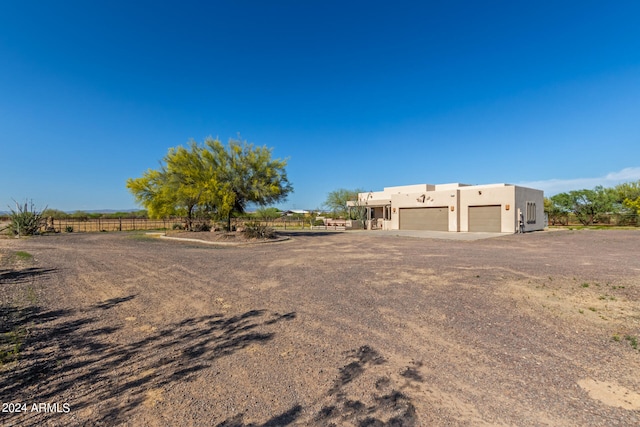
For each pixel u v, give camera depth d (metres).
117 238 24.88
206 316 5.86
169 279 9.05
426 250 15.45
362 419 2.91
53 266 11.23
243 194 25.12
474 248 16.31
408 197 33.78
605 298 6.52
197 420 2.92
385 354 4.23
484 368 3.83
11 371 3.86
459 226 30.05
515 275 8.80
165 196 26.92
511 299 6.55
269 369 3.87
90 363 4.06
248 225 22.84
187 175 24.47
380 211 41.41
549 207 41.50
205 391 3.41
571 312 5.72
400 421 2.88
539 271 9.33
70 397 3.31
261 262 12.04
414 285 7.92
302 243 19.88
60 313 6.07
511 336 4.75
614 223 37.06
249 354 4.28
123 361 4.11
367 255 13.68
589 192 38.28
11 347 4.54
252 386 3.49
